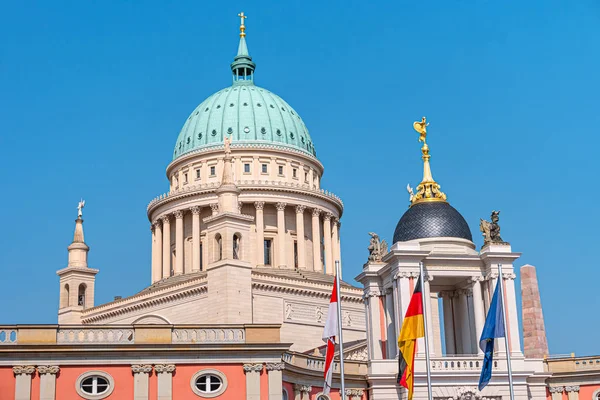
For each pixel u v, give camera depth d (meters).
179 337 74.25
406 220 97.19
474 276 93.06
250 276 131.25
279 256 156.38
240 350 74.31
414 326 73.25
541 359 93.56
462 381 89.31
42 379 70.69
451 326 98.38
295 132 170.25
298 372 84.25
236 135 164.75
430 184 99.94
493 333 73.88
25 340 71.31
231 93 172.00
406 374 73.31
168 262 160.25
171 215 162.12
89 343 71.75
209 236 133.00
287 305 138.75
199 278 135.75
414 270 91.06
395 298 91.75
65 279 158.12
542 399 92.25
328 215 166.00
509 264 92.75
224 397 73.38
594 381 94.56
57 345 71.06
